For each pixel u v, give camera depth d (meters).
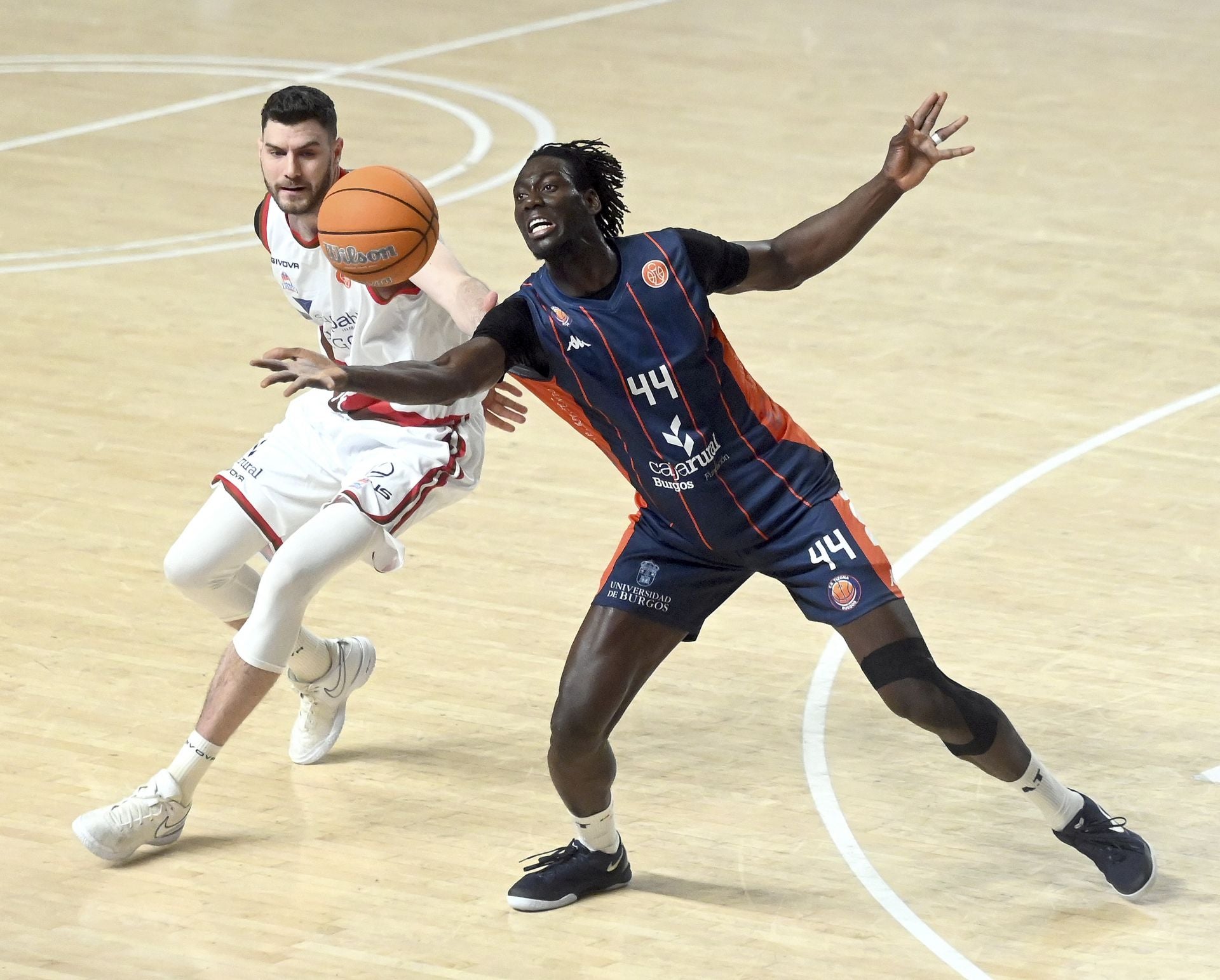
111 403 27.56
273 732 17.91
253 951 13.92
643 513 14.56
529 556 22.36
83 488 24.28
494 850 15.62
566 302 13.41
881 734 17.81
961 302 32.72
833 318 31.95
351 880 15.07
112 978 13.50
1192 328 31.19
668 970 13.70
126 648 19.64
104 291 33.25
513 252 35.81
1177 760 17.19
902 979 13.60
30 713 18.05
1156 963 13.86
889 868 15.33
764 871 15.28
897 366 29.44
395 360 16.22
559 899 14.61
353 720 18.17
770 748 17.52
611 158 13.52
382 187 14.73
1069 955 13.98
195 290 33.38
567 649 19.80
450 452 16.22
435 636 20.09
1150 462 25.25
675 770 17.06
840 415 27.19
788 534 13.99
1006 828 16.05
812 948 14.04
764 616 20.62
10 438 26.05
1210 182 40.94
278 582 15.31
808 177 41.34
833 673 19.19
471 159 43.56
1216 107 48.56
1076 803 14.69
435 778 16.97
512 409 16.59
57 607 20.62
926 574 21.67
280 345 30.52
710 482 13.79
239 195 40.19
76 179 41.16
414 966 13.73
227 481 16.47
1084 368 29.27
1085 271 34.56
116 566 21.84
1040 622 20.33
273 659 15.32
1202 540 22.62
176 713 18.16
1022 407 27.52
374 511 15.67
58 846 15.56
